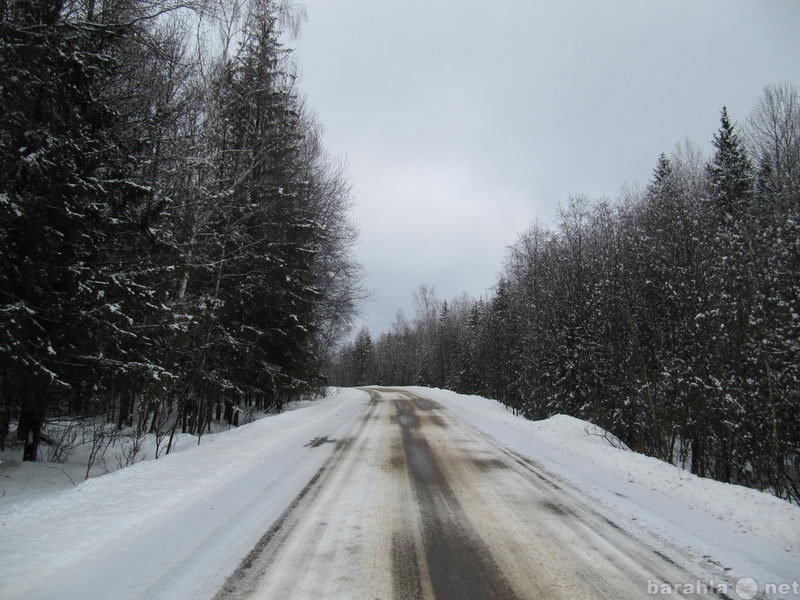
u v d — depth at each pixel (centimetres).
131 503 536
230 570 383
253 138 1400
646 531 494
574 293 2186
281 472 736
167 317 1005
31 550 396
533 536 477
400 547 442
